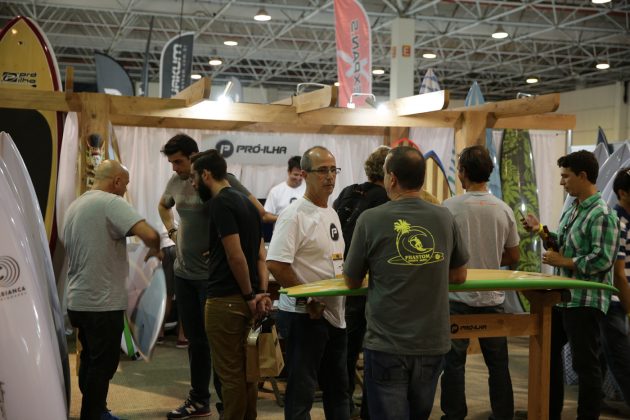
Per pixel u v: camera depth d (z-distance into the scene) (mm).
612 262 3137
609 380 4184
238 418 3012
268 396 4133
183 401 4066
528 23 12656
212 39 14883
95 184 3227
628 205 3500
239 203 2998
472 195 3201
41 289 3082
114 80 7836
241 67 17594
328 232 2881
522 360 5090
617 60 15836
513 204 6062
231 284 2977
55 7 12273
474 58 16406
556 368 3420
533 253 6031
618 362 3443
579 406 3326
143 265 3855
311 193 2875
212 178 3047
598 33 13859
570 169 3262
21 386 2773
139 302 3787
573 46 15000
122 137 5395
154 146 5469
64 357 3258
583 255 3186
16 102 4551
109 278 3064
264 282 3186
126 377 4578
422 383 2338
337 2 7066
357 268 2430
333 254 2898
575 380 4492
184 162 3539
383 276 2340
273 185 5922
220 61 15039
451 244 2416
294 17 12781
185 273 3559
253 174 5867
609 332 3439
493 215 3158
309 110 4770
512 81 19391
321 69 17828
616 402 4164
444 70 17375
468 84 19812
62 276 5238
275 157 5805
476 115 5555
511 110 5234
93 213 3057
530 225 3459
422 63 16453
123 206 3076
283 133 5809
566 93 19125
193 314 3596
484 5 12164
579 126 18750
